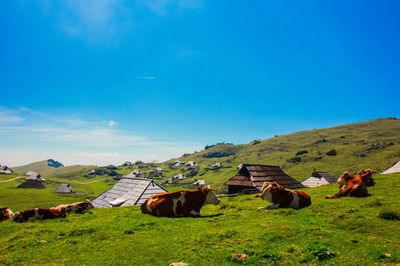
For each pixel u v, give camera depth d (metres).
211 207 19.70
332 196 17.59
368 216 11.62
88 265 7.93
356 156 135.38
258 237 9.97
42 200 84.88
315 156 153.62
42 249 9.57
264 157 197.38
